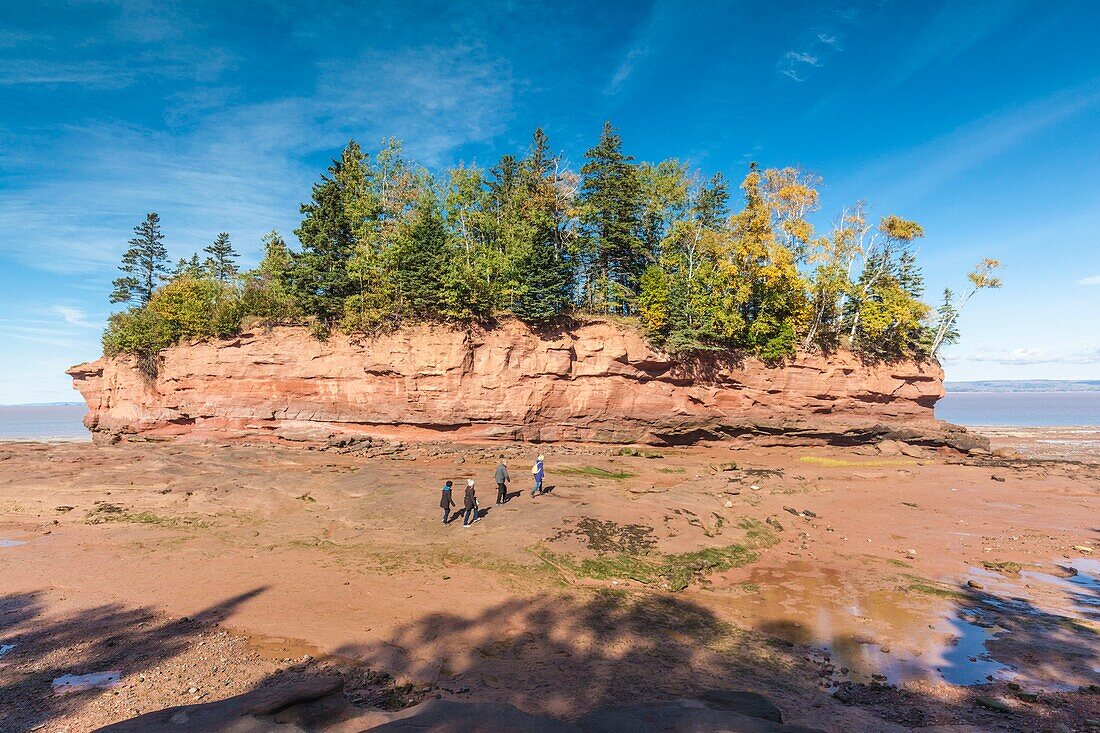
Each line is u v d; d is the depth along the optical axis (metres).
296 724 7.60
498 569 18.23
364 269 45.56
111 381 51.84
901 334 53.03
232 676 11.55
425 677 11.53
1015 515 28.94
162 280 67.31
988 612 16.17
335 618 14.56
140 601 15.80
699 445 49.47
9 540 21.42
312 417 44.84
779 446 50.19
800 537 23.81
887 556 21.72
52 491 28.22
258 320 46.16
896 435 51.44
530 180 55.19
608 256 52.66
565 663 12.22
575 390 46.19
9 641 13.41
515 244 48.38
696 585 17.86
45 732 9.46
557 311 47.75
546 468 37.25
